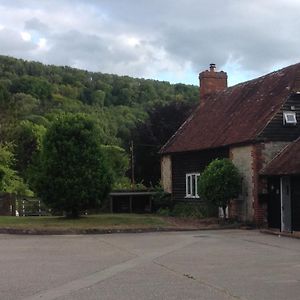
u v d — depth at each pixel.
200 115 35.25
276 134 25.67
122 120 77.88
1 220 26.45
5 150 44.59
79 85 91.12
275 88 28.53
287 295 9.48
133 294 9.57
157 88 91.50
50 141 26.33
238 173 26.34
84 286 10.38
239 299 9.14
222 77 37.09
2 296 9.42
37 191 26.58
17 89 80.38
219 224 25.94
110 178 26.98
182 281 10.88
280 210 24.22
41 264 13.42
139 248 17.06
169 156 34.28
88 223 25.28
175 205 33.06
